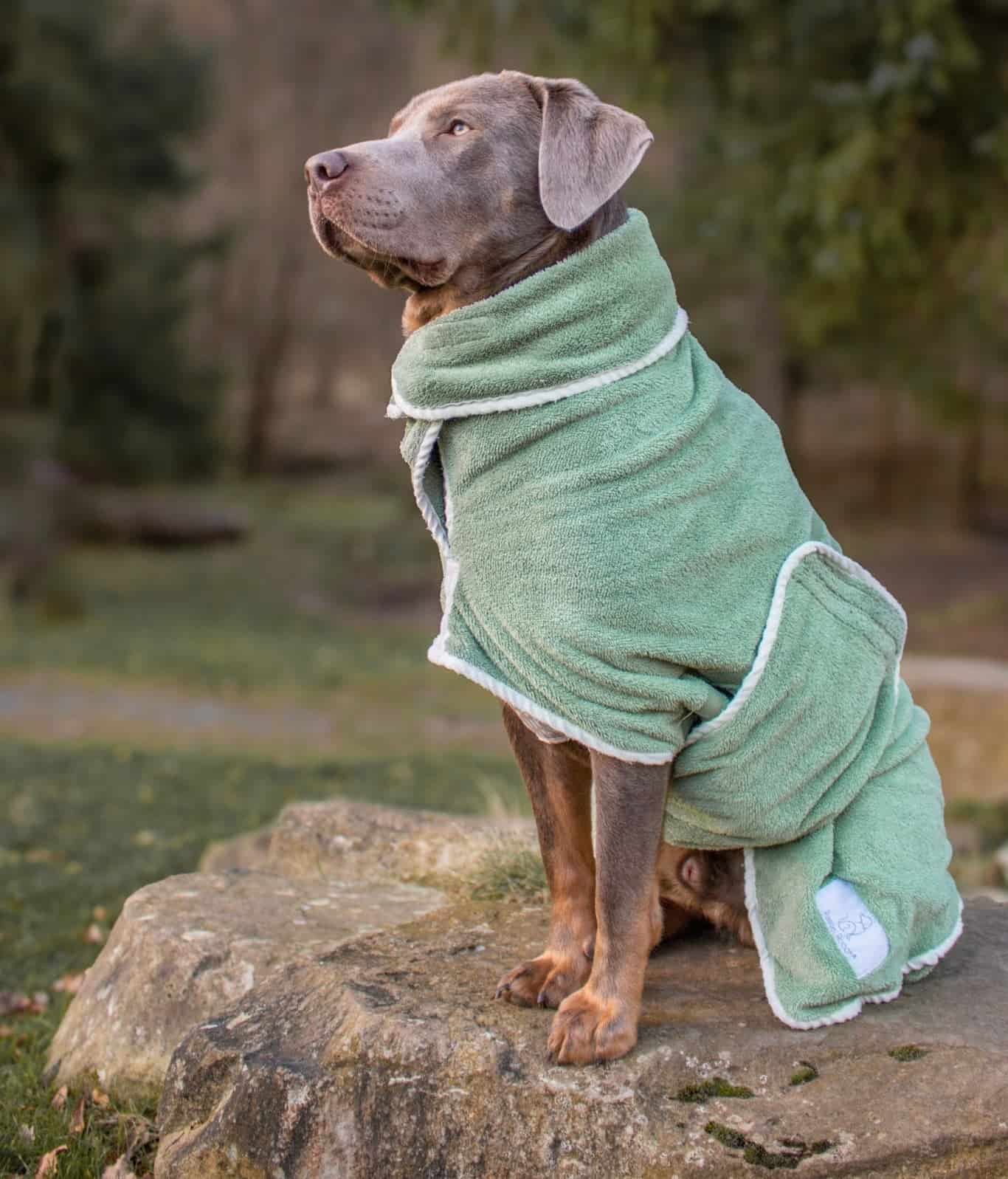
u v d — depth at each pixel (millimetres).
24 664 12344
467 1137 2637
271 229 29219
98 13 19375
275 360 29812
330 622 16359
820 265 8305
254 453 29688
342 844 4227
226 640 14516
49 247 20375
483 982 2988
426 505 2850
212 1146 2799
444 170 2795
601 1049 2646
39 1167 3066
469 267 2848
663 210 15414
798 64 8805
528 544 2645
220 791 7469
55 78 18000
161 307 23016
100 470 22766
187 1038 2992
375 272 2896
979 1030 2738
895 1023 2770
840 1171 2447
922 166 8289
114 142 20156
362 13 27922
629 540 2617
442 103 2859
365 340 32406
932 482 24266
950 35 7848
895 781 3012
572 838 2938
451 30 9938
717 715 2740
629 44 8883
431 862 4066
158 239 23234
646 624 2633
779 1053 2684
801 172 8414
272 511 24391
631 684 2627
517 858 3918
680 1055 2676
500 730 10898
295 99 28719
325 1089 2734
